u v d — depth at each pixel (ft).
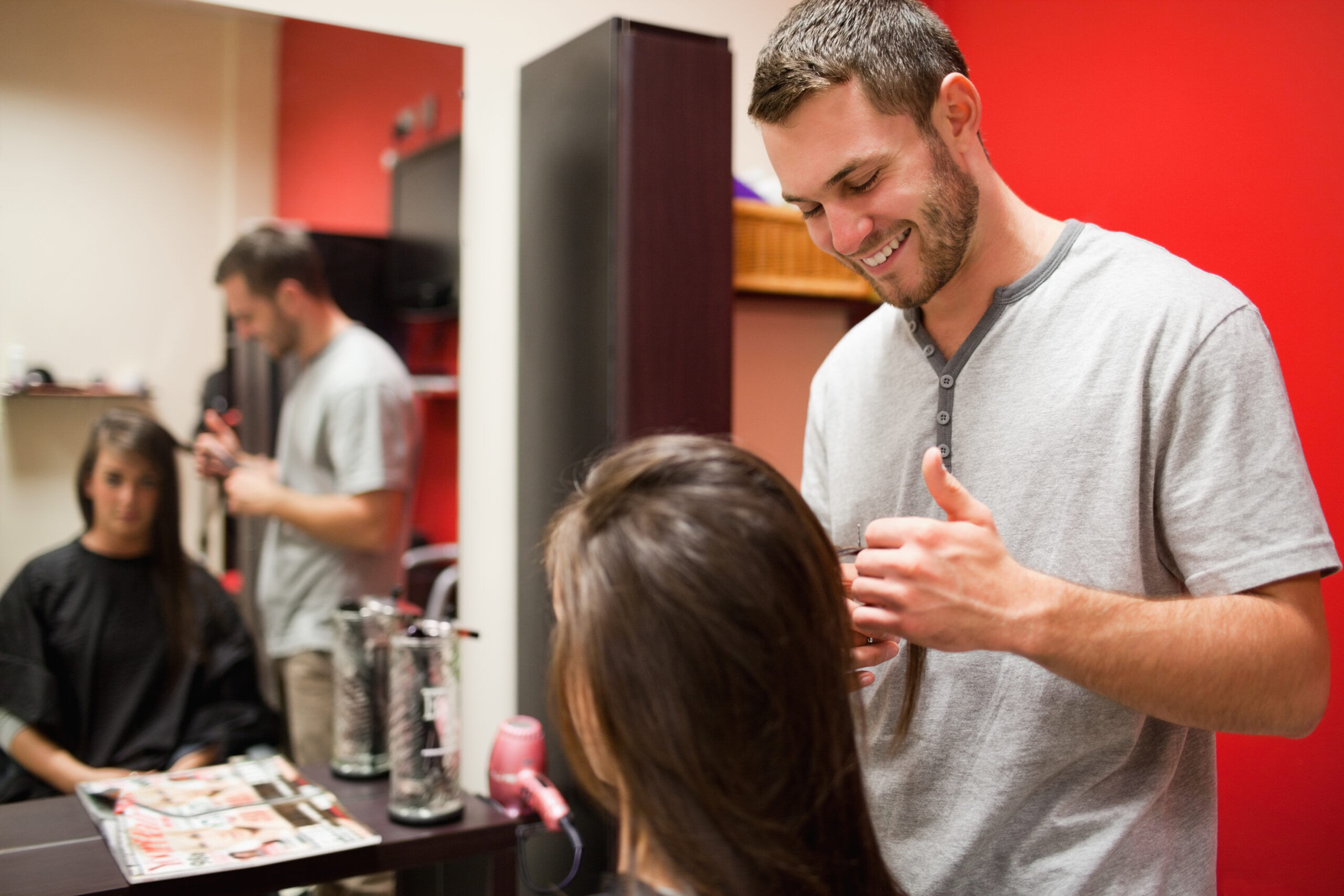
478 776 6.33
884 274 3.68
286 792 4.95
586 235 5.70
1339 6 5.16
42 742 5.01
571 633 2.26
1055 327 3.60
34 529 5.04
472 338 6.31
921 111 3.41
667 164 5.58
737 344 7.31
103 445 5.16
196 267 5.40
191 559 5.37
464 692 6.30
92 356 5.16
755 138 7.33
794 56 3.44
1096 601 2.99
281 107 5.59
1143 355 3.39
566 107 5.87
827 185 3.49
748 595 2.14
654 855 2.29
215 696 5.41
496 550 6.40
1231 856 5.74
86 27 5.14
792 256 6.64
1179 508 3.32
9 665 4.97
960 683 3.70
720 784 2.12
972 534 2.89
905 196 3.44
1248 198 5.58
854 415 4.18
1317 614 3.19
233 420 5.48
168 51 5.32
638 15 6.82
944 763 3.74
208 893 4.06
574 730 2.39
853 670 2.45
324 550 5.73
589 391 5.68
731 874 2.14
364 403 5.84
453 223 6.13
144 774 5.21
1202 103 5.79
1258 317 3.35
